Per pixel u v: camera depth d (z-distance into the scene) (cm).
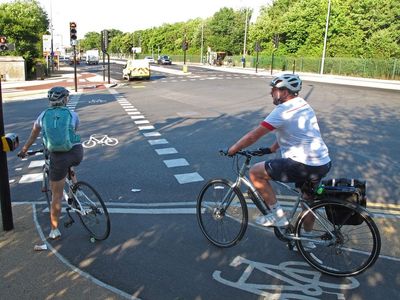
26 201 611
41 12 5797
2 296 361
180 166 796
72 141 447
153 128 1220
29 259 429
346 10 5472
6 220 496
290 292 369
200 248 455
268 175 410
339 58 4838
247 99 2019
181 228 510
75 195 483
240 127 1233
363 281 388
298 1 6806
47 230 502
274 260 426
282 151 407
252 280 388
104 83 3186
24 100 2153
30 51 3662
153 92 2466
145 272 403
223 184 458
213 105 1780
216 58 8075
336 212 391
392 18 4994
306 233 409
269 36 7075
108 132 1165
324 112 1564
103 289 372
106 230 459
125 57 14962
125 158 862
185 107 1712
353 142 1030
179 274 400
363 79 4044
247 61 6988
